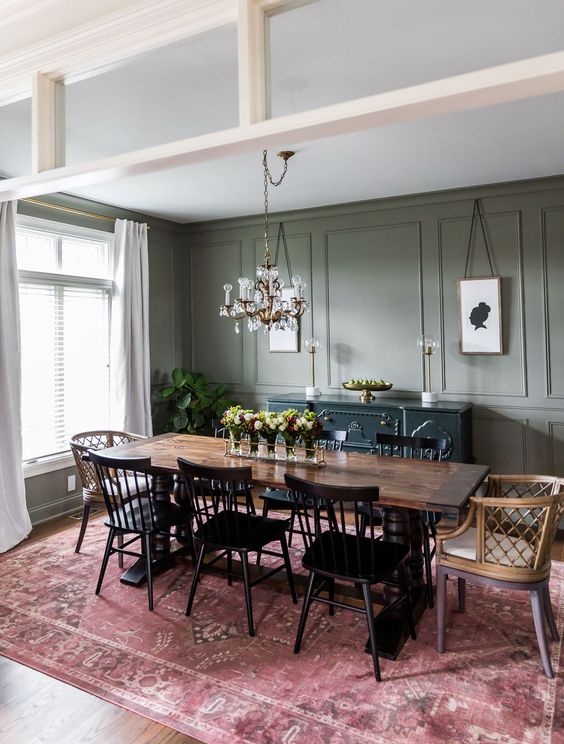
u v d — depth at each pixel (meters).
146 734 2.04
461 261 4.72
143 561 3.49
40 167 2.48
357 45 2.44
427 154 3.83
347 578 2.39
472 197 4.65
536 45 2.46
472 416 4.68
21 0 2.41
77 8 2.32
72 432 4.89
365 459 3.32
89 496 3.69
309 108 3.10
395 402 4.68
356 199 5.03
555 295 4.38
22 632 2.77
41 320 4.61
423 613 2.95
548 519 2.29
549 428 4.43
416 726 2.05
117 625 2.83
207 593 3.20
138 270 5.34
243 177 4.33
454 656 2.52
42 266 4.61
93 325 5.11
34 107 2.47
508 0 2.12
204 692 2.27
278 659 2.51
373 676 2.37
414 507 2.45
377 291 5.09
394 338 5.03
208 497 4.99
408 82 2.80
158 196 4.88
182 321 6.08
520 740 1.97
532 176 4.35
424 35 2.37
